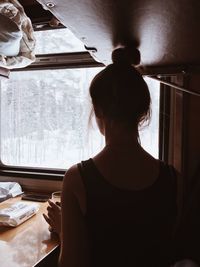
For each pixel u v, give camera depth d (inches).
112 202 26.1
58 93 90.4
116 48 34.8
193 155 70.9
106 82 28.7
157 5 24.2
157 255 27.9
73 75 88.5
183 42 34.5
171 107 75.6
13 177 96.0
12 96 94.9
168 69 47.9
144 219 26.6
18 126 95.4
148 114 30.6
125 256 26.5
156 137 79.4
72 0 23.8
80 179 26.7
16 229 57.6
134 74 29.4
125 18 27.3
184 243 45.7
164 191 28.0
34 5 81.7
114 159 27.7
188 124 70.7
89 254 27.5
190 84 69.3
